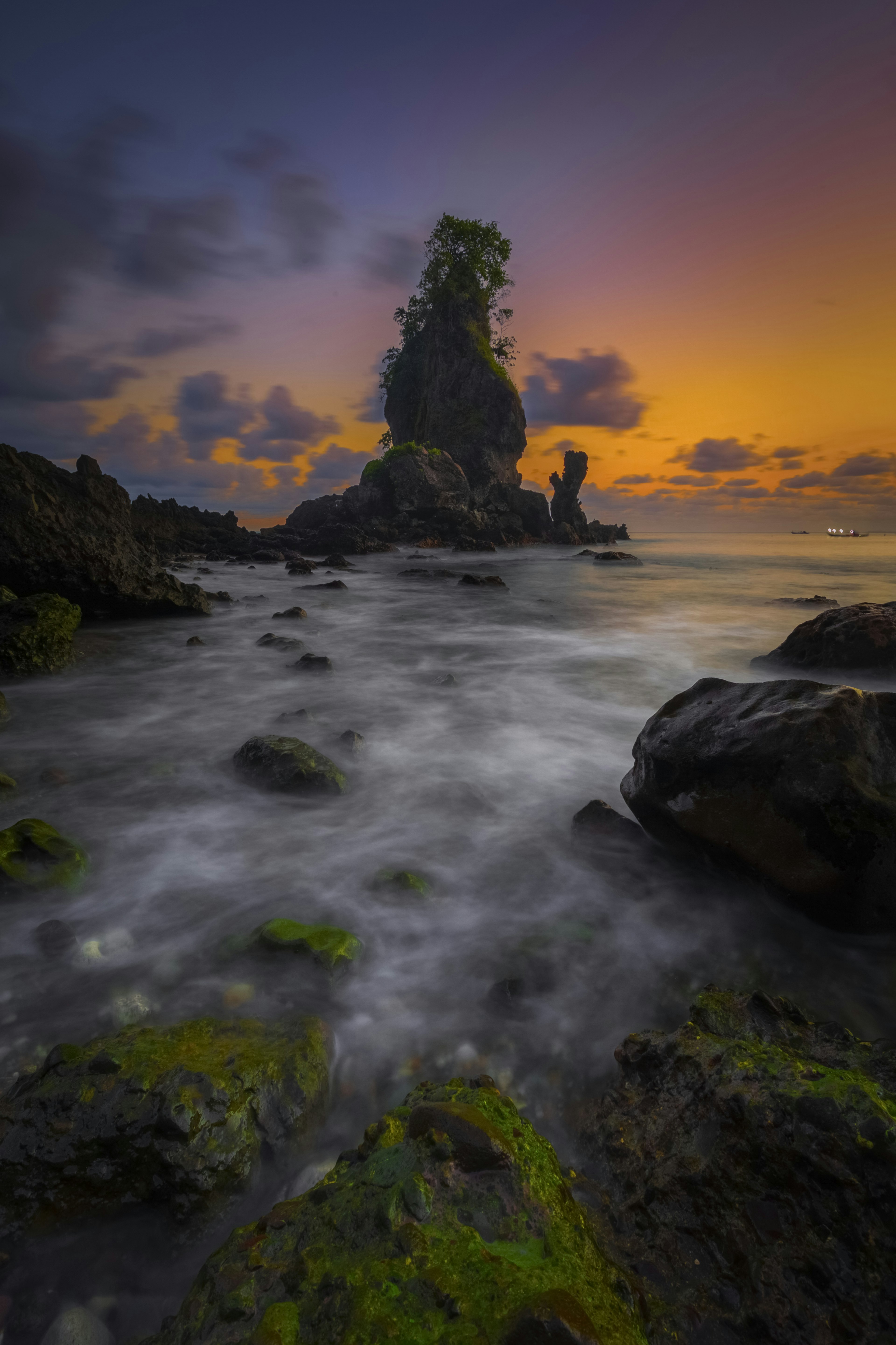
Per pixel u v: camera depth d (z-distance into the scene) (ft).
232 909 12.49
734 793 12.46
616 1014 9.93
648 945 11.47
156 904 12.64
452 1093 7.41
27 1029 9.41
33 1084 7.80
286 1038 8.84
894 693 12.55
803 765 11.54
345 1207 5.80
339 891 13.19
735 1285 5.74
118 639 41.60
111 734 23.25
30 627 31.42
